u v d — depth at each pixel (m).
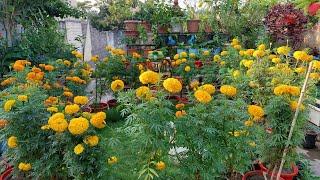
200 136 2.52
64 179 3.00
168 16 8.41
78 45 11.22
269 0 8.40
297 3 6.42
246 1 8.50
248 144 2.82
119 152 2.71
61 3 8.85
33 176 3.07
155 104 2.50
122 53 6.04
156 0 8.51
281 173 3.35
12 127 2.88
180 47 7.91
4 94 3.32
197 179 2.73
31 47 7.38
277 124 3.07
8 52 6.94
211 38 8.47
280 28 7.14
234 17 8.32
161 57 6.88
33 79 3.77
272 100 3.08
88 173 2.55
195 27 8.37
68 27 10.73
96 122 2.43
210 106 2.64
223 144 2.69
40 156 3.00
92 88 6.94
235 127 2.62
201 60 6.30
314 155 4.30
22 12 7.88
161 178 2.63
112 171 2.80
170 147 2.52
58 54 7.65
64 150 2.72
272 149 3.25
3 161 3.60
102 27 14.11
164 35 8.38
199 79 6.14
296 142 3.08
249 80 3.80
